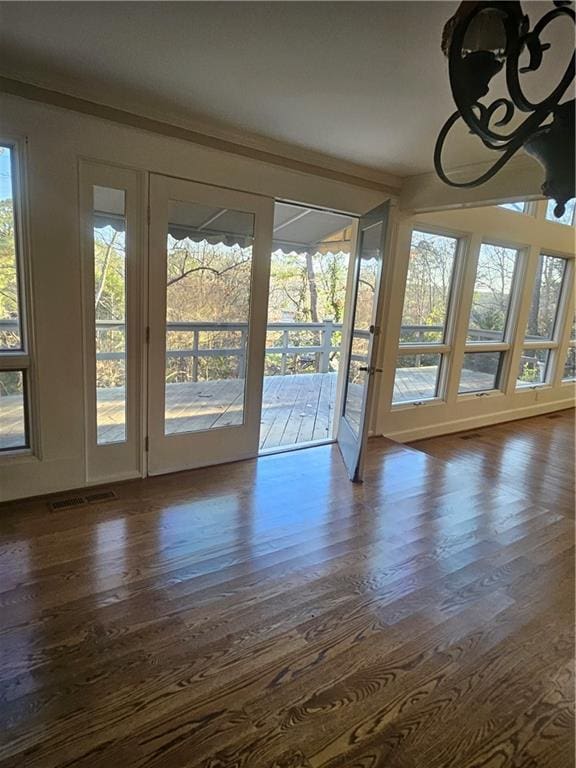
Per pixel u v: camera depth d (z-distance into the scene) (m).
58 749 1.36
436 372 4.99
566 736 1.51
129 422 3.09
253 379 3.57
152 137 2.72
